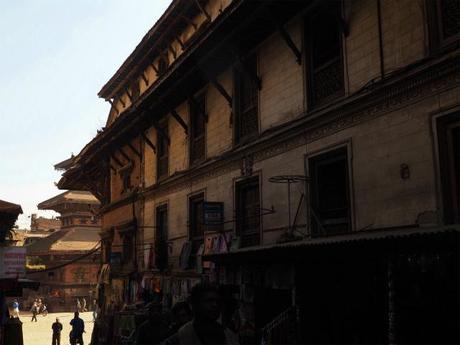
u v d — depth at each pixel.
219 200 13.89
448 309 5.23
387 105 8.30
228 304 10.48
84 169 27.62
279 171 11.20
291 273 7.64
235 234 12.84
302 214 10.25
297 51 10.83
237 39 12.16
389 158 8.17
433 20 7.66
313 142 10.13
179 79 14.91
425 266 5.38
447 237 5.09
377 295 6.42
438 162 7.26
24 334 31.38
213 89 14.85
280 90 11.49
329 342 7.28
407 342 5.56
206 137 15.05
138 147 21.42
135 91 24.86
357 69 9.12
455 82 7.11
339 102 9.38
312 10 10.55
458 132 7.23
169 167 17.78
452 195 7.16
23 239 64.88
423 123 7.58
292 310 7.54
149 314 7.69
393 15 8.40
